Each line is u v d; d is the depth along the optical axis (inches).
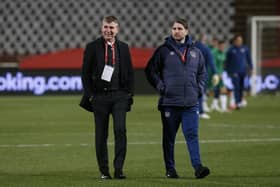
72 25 4116.6
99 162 1275.8
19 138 1884.8
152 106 2928.2
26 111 2706.7
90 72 1275.8
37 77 3516.2
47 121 2343.8
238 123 2316.7
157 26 4131.4
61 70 3516.2
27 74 3513.8
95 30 4116.6
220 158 1542.8
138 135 1952.5
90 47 1269.7
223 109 2837.1
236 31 4153.5
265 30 3976.4
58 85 3523.6
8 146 1728.6
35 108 2837.1
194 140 1264.8
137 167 1428.4
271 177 1295.5
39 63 3523.6
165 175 1325.0
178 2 4141.2
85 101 1284.4
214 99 2883.9
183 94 1259.8
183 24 1266.0
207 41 2854.3
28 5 4106.8
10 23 4099.4
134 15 4126.5
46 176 1305.4
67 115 2551.7
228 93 3230.8
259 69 3725.4
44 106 2930.6
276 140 1849.2
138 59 3560.5
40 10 4106.8
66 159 1535.4
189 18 4146.2
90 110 1296.8
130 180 1248.8
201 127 2181.3
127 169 1402.6
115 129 1262.3
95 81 1269.7
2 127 2154.3
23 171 1373.0
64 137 1908.2
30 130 2076.8
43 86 3521.2
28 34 4099.4
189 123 1263.5
